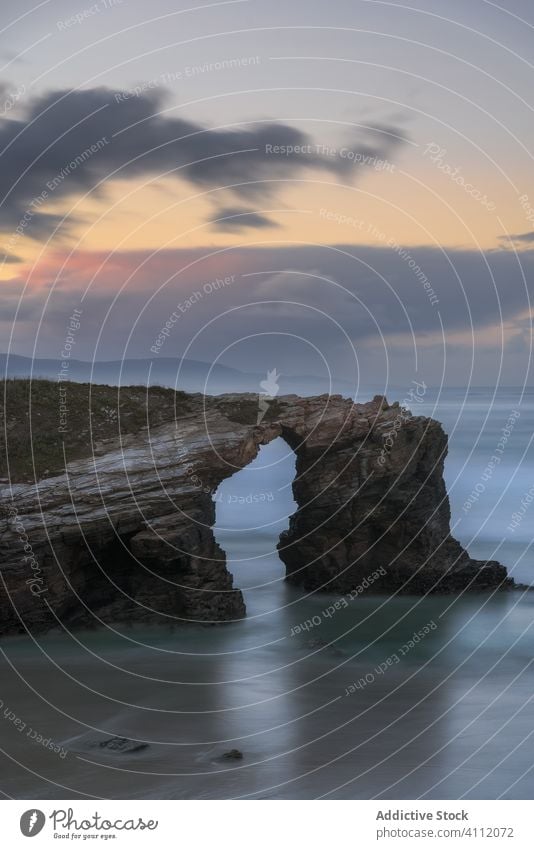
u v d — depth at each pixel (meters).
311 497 51.47
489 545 62.53
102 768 27.12
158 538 43.38
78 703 33.22
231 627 44.47
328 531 51.41
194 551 44.47
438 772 26.81
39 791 25.50
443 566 51.59
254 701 33.62
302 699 33.94
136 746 28.66
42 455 46.38
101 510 43.41
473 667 38.09
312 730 30.55
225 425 49.59
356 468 51.03
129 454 46.88
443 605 48.59
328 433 50.72
